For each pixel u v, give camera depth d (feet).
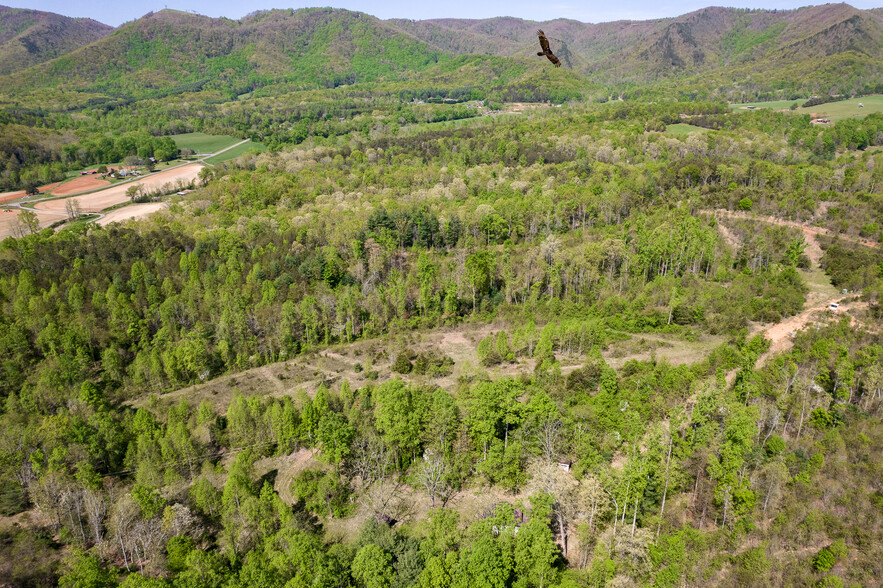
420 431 305.94
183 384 408.46
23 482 300.81
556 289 497.05
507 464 285.43
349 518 282.15
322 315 472.44
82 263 524.11
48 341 415.03
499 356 414.21
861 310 436.35
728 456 260.01
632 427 286.66
